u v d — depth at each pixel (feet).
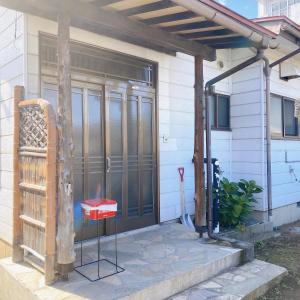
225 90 21.25
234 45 14.55
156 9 10.67
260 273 12.41
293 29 18.74
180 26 12.35
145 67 16.56
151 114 16.75
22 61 12.08
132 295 9.32
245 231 17.63
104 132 14.61
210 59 14.89
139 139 16.08
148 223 16.44
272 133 21.97
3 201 13.38
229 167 21.44
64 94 9.95
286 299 11.38
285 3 32.50
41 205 10.21
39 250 10.37
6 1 10.19
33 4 9.58
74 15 10.21
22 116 11.27
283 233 20.16
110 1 10.06
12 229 12.12
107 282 10.02
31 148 10.62
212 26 12.31
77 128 13.75
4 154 13.32
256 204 20.24
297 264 14.62
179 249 13.12
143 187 16.30
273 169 21.74
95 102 14.40
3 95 13.48
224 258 12.42
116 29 11.44
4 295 11.10
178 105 18.04
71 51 13.61
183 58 18.29
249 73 20.72
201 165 14.69
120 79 15.30
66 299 8.94
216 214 16.65
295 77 22.77
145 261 11.80
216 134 20.59
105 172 14.64
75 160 13.64
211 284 11.32
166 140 17.37
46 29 12.53
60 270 10.00
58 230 9.94
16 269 10.90
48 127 9.68
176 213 17.75
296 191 23.93
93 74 14.28
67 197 9.93
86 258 12.05
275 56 21.47
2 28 13.66
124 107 15.43
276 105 22.50
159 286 10.06
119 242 13.97
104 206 10.82
